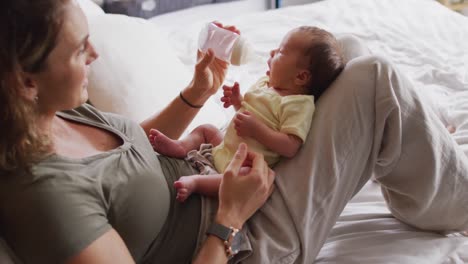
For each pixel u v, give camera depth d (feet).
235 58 4.23
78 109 3.53
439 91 5.89
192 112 4.28
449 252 3.82
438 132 3.56
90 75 4.80
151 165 3.36
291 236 3.40
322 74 3.63
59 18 2.64
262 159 3.43
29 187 2.74
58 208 2.72
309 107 3.54
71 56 2.78
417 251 3.77
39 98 2.85
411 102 3.47
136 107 4.87
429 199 3.69
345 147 3.47
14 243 2.77
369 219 4.19
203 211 3.41
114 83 4.87
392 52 6.79
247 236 3.38
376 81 3.43
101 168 3.06
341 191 3.61
